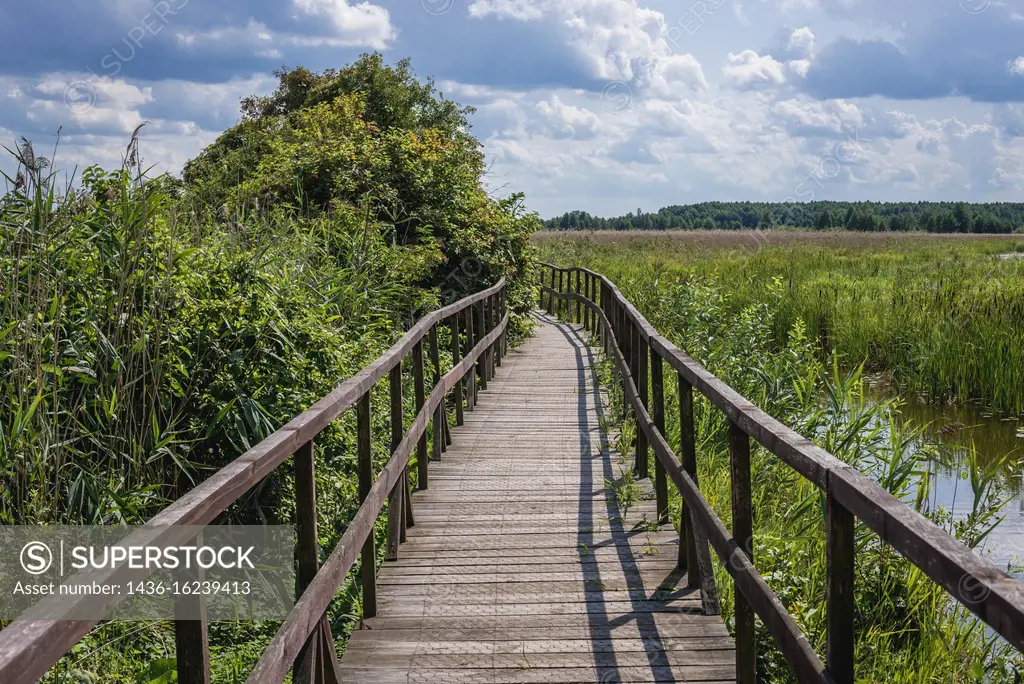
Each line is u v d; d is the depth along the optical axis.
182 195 8.51
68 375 4.95
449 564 5.14
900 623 4.95
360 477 4.29
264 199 12.34
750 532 3.25
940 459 8.83
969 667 4.52
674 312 14.41
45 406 4.44
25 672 1.37
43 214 5.00
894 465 6.39
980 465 8.72
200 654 2.06
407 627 4.29
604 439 8.27
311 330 6.44
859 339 14.16
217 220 9.40
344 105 16.33
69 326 5.21
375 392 7.50
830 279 20.66
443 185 14.26
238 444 5.51
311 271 8.38
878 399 11.74
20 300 4.91
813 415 7.70
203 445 5.49
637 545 5.43
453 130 22.19
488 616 4.41
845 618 2.27
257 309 6.18
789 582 4.90
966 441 9.72
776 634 2.71
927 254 30.84
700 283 18.00
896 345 13.60
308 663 3.07
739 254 31.91
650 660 3.93
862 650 4.64
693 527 4.52
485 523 5.88
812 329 15.62
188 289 6.00
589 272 17.30
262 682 2.35
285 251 8.59
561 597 4.64
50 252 5.12
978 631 4.86
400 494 5.28
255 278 6.70
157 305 5.35
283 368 6.00
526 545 5.45
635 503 6.27
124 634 4.00
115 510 4.37
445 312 7.50
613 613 4.43
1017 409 10.80
